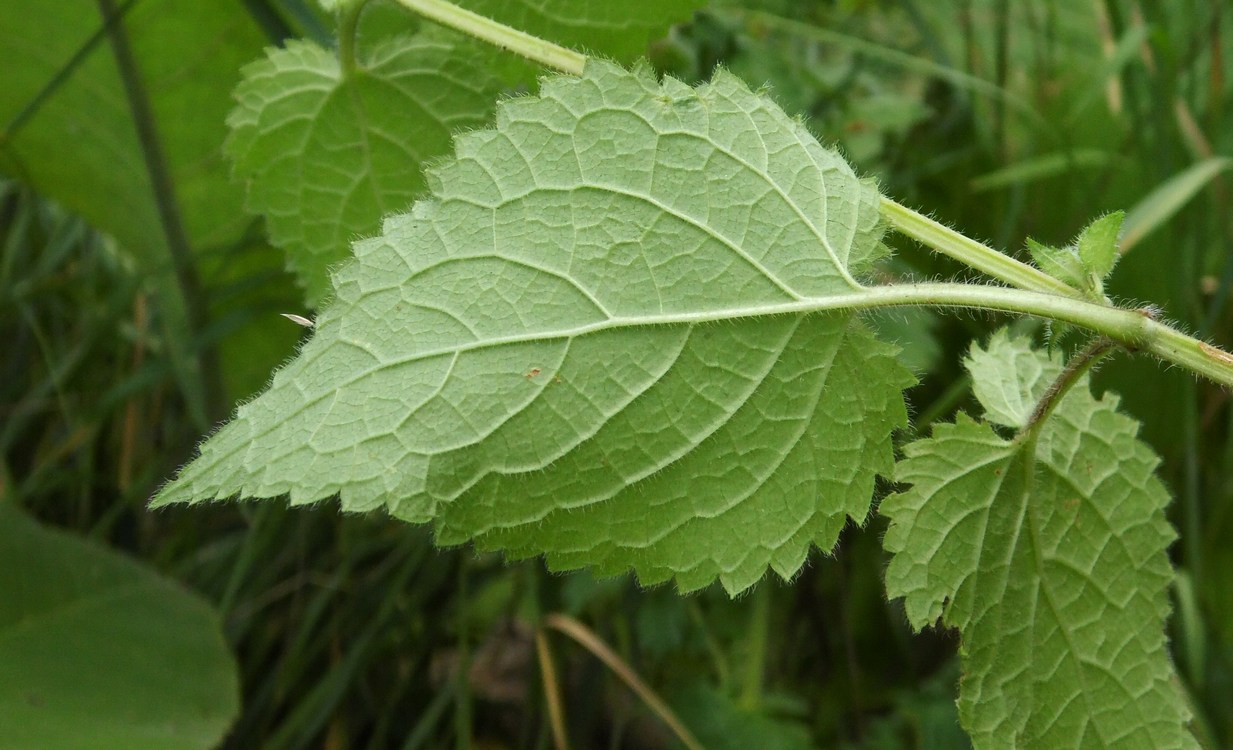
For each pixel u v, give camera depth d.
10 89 0.54
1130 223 0.54
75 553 0.52
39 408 0.66
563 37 0.39
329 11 0.39
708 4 0.39
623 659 0.57
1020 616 0.37
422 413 0.33
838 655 0.62
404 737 0.58
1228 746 0.53
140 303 0.68
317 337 0.34
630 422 0.34
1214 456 0.61
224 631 0.58
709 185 0.35
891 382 0.35
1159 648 0.38
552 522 0.34
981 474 0.37
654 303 0.34
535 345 0.34
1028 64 0.72
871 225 0.35
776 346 0.35
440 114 0.40
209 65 0.52
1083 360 0.36
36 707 0.46
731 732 0.54
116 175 0.57
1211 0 0.67
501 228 0.34
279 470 0.33
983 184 0.60
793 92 0.61
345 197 0.41
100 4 0.49
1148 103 0.66
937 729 0.53
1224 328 0.62
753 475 0.35
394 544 0.60
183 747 0.46
